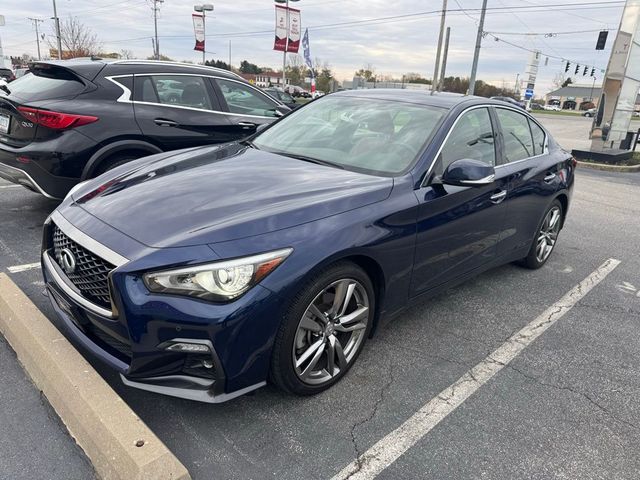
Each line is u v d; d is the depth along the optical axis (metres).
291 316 2.38
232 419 2.49
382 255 2.75
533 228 4.45
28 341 2.74
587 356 3.36
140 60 5.35
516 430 2.59
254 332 2.25
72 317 2.52
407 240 2.91
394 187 2.92
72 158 4.64
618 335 3.68
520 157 4.16
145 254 2.18
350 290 2.68
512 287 4.42
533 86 34.91
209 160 3.34
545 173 4.38
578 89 110.88
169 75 5.42
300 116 4.02
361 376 2.93
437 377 2.99
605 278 4.79
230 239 2.25
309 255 2.38
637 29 13.56
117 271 2.16
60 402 2.39
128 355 2.28
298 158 3.39
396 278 2.94
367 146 3.37
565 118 51.12
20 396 2.54
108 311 2.26
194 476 2.14
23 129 4.62
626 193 9.72
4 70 28.30
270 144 3.74
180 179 2.92
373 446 2.39
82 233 2.42
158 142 5.21
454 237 3.32
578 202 8.41
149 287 2.14
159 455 2.03
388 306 2.99
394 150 3.26
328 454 2.32
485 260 3.86
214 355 2.19
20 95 4.73
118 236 2.33
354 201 2.71
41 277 3.84
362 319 2.84
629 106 15.02
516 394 2.89
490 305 4.02
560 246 5.75
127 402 2.56
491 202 3.62
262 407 2.59
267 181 2.88
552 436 2.56
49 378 2.50
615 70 13.96
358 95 4.04
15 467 2.12
